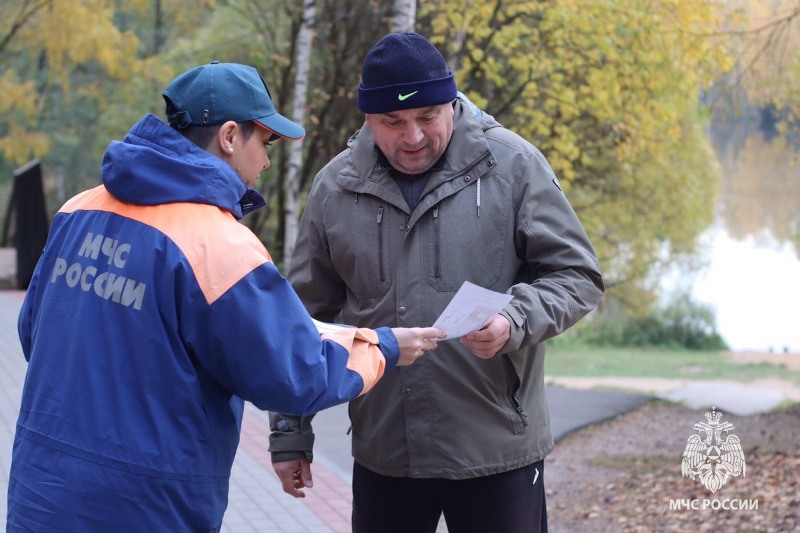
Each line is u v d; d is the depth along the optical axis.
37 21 19.58
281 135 2.41
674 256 18.38
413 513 2.92
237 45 18.27
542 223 2.75
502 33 10.85
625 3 10.29
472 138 2.78
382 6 14.98
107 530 2.13
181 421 2.18
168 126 2.29
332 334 2.37
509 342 2.57
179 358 2.18
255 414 7.57
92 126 30.50
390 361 2.46
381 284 2.84
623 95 11.33
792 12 8.93
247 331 2.15
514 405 2.81
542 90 11.30
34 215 14.91
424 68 2.62
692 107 13.81
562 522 5.33
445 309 2.48
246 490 5.60
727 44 10.23
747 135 27.77
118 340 2.18
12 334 10.56
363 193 2.85
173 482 2.16
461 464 2.76
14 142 20.50
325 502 5.44
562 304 2.67
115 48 19.38
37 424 2.23
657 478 6.03
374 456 2.89
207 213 2.22
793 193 30.05
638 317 19.89
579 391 9.12
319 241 2.99
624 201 16.19
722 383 9.77
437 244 2.77
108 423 2.15
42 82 27.50
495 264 2.77
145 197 2.22
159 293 2.17
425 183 2.82
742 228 31.55
